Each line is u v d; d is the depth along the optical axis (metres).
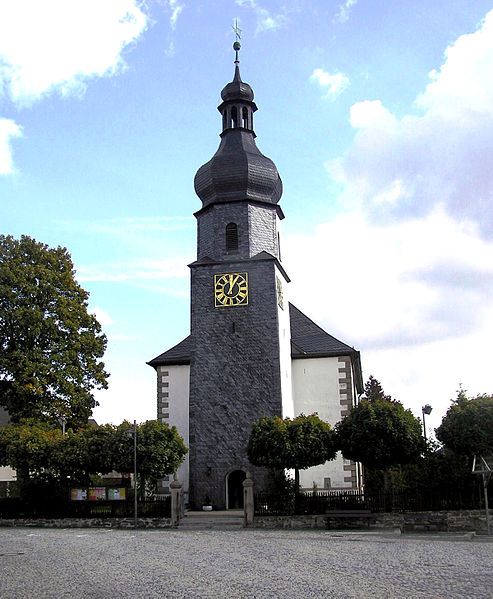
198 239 42.19
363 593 11.88
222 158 41.84
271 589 12.66
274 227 41.84
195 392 39.19
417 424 31.45
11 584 14.02
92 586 13.52
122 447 33.56
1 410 63.00
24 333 40.44
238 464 38.00
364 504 30.55
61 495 34.19
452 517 29.05
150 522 32.12
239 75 43.66
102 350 43.41
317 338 45.72
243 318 39.69
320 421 33.59
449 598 11.19
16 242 42.72
